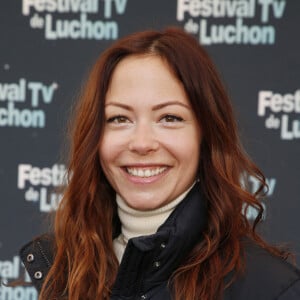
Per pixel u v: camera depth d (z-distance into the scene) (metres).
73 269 1.74
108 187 1.78
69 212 1.78
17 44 2.96
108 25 2.95
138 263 1.57
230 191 1.64
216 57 2.91
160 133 1.57
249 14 2.89
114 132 1.62
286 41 2.89
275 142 2.89
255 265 1.56
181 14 2.92
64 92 2.96
